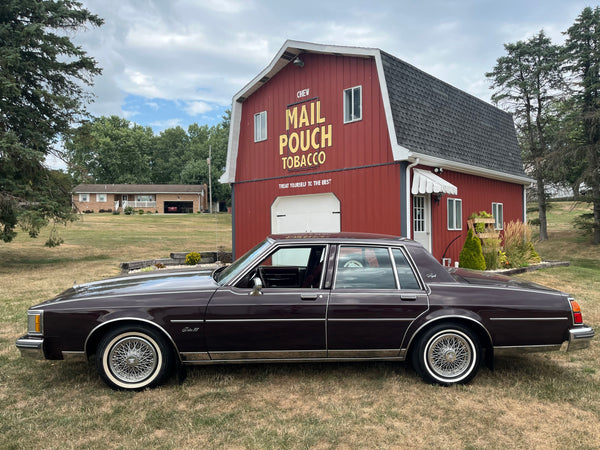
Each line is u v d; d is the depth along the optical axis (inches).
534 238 1235.9
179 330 159.9
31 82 590.6
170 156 3253.0
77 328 158.1
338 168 469.4
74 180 657.6
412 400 154.8
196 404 150.8
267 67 523.2
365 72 446.9
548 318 166.2
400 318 164.1
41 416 141.7
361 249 174.4
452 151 482.3
